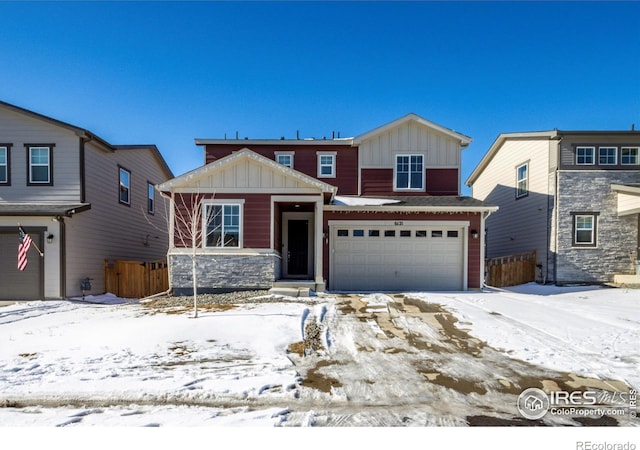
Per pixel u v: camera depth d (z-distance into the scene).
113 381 4.38
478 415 3.70
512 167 17.52
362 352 5.61
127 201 15.30
